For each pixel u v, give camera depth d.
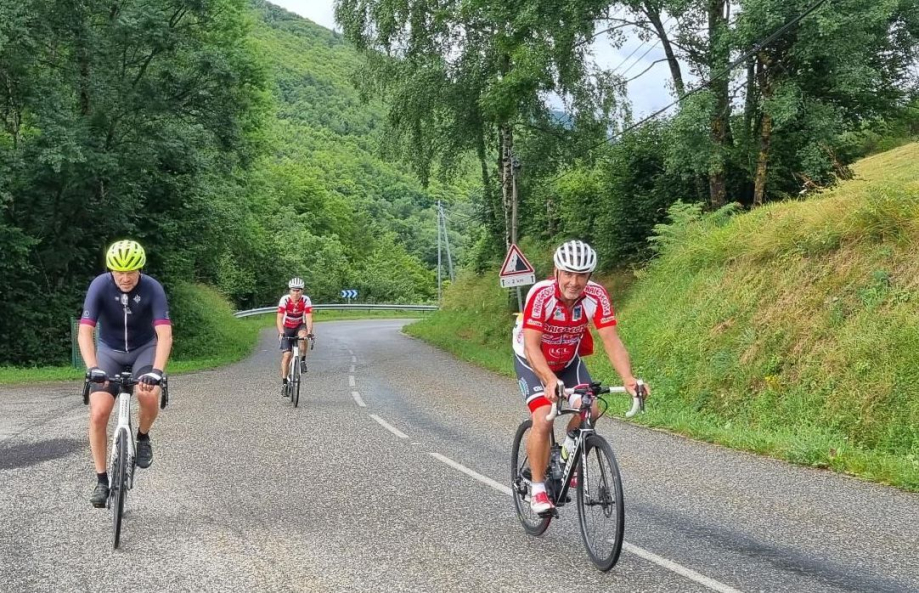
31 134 23.59
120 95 22.83
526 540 5.35
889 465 7.57
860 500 6.53
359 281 80.62
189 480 7.19
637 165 23.59
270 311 54.12
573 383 5.38
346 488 6.89
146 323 5.70
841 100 20.08
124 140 24.00
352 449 8.81
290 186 93.25
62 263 24.48
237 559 4.91
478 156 27.73
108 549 5.11
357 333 37.84
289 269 64.00
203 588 4.40
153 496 6.57
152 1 22.64
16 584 4.46
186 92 24.06
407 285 88.50
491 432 10.13
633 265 22.47
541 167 26.47
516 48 21.42
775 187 20.98
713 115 18.80
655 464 8.15
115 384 5.52
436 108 26.00
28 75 22.34
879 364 9.72
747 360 11.95
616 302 21.67
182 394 14.23
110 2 22.77
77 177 21.86
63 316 24.42
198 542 5.28
